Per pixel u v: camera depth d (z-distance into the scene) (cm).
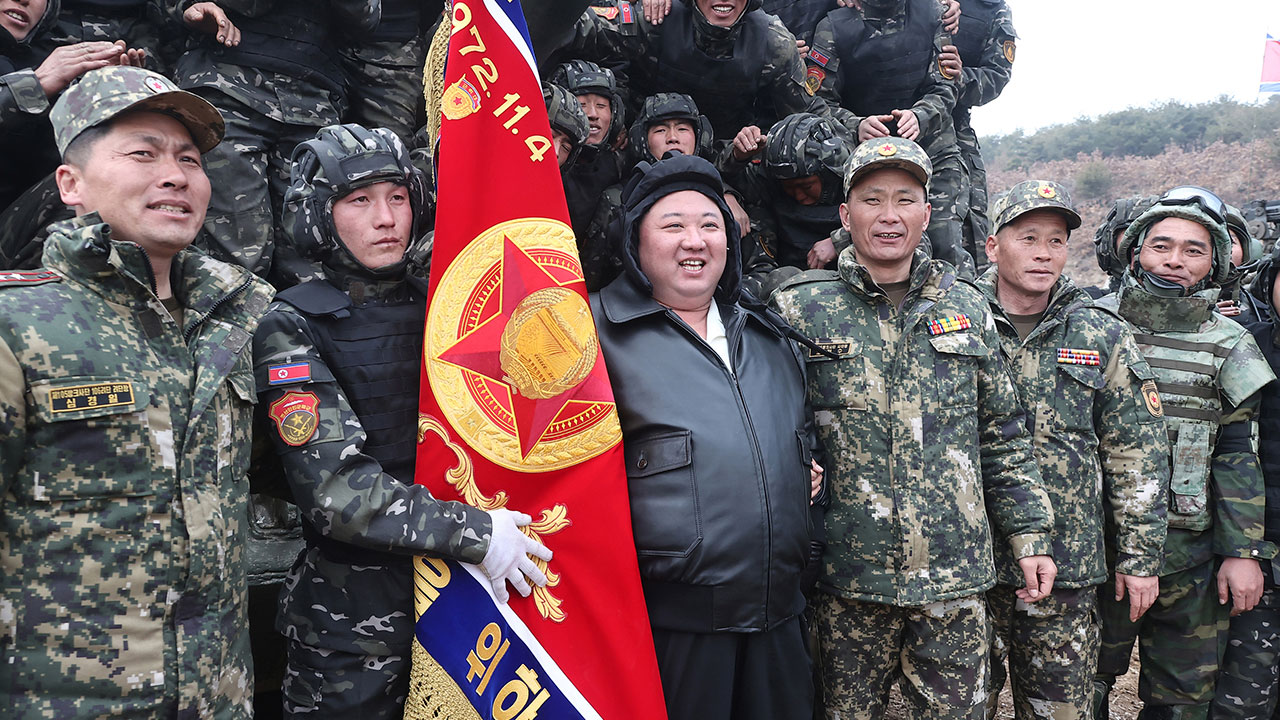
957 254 470
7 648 133
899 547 233
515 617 180
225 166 264
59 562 136
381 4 317
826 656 247
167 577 143
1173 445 306
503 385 188
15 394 134
